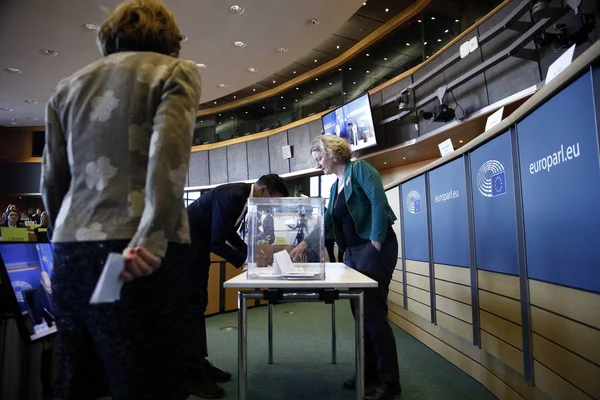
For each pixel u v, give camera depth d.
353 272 1.82
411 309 3.26
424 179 2.95
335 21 6.63
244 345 1.47
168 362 0.79
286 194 2.15
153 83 0.83
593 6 3.81
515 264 1.70
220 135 12.71
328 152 2.06
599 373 1.15
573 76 1.20
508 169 1.75
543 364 1.48
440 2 7.09
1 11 5.91
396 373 1.92
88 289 0.75
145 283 0.76
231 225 2.09
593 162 1.14
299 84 11.09
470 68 5.88
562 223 1.33
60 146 0.89
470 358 2.26
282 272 1.52
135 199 0.79
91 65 0.90
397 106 7.50
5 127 13.14
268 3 6.10
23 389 1.27
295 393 2.05
